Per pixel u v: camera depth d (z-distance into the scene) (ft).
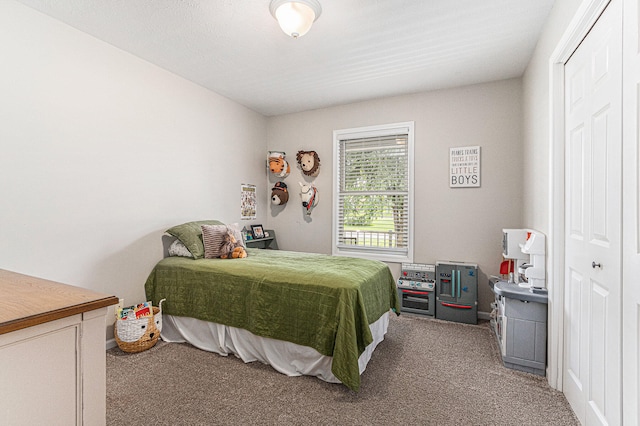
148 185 9.53
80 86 7.81
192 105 11.07
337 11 7.00
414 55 9.11
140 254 9.27
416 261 12.25
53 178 7.30
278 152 14.25
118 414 5.74
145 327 8.26
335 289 6.81
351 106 13.38
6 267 6.54
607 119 4.74
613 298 4.50
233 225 10.88
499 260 10.98
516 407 6.01
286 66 9.84
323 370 6.91
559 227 6.57
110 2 6.69
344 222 13.80
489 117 11.04
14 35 6.63
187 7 6.88
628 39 4.14
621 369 4.28
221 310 8.06
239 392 6.47
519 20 7.38
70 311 2.97
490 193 11.07
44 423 2.85
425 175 12.05
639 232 3.92
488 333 9.76
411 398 6.29
